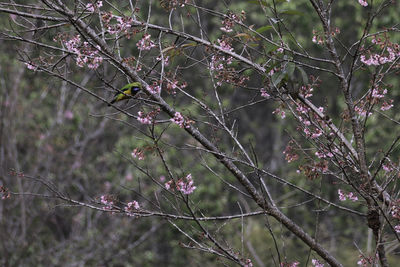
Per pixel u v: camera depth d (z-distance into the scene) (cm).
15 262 1962
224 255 754
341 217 2017
